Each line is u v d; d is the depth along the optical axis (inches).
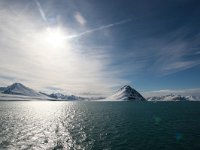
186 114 4626.0
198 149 1658.5
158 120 3494.1
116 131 2456.9
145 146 1750.7
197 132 2361.0
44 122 3321.9
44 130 2539.4
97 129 2613.2
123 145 1779.0
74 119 3772.1
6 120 3503.9
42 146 1754.4
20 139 2009.1
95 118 3919.8
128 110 6240.2
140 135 2209.6
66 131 2472.9
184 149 1662.2
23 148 1690.5
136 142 1889.8
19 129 2583.7
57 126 2886.3
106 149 1657.2
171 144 1812.3
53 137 2117.4
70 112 5600.4
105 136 2164.1
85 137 2111.2
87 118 3932.1
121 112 5428.2
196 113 4901.6
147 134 2263.8
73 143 1857.8
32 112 5526.6
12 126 2827.3
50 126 2883.9
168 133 2313.0
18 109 6717.5
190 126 2812.5
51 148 1695.4
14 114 4751.5
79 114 4881.9
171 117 3951.8
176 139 2001.7
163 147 1716.3
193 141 1919.3
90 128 2696.9
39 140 1977.1
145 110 6181.1
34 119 3762.3
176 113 4928.6
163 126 2827.3
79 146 1750.7
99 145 1785.2
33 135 2217.0
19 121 3403.1
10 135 2183.8
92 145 1785.2
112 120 3555.6
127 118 3863.2
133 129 2596.0
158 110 6141.7
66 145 1787.6
